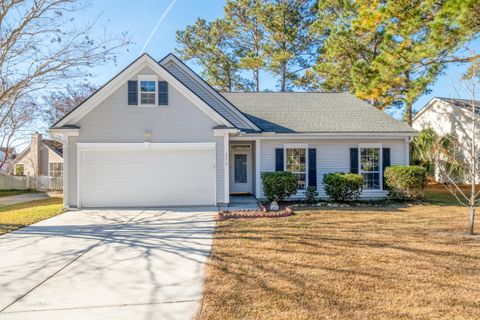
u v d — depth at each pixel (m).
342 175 12.49
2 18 9.97
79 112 11.78
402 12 13.87
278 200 12.60
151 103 12.01
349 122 14.45
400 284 4.44
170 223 9.02
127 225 8.84
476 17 11.40
